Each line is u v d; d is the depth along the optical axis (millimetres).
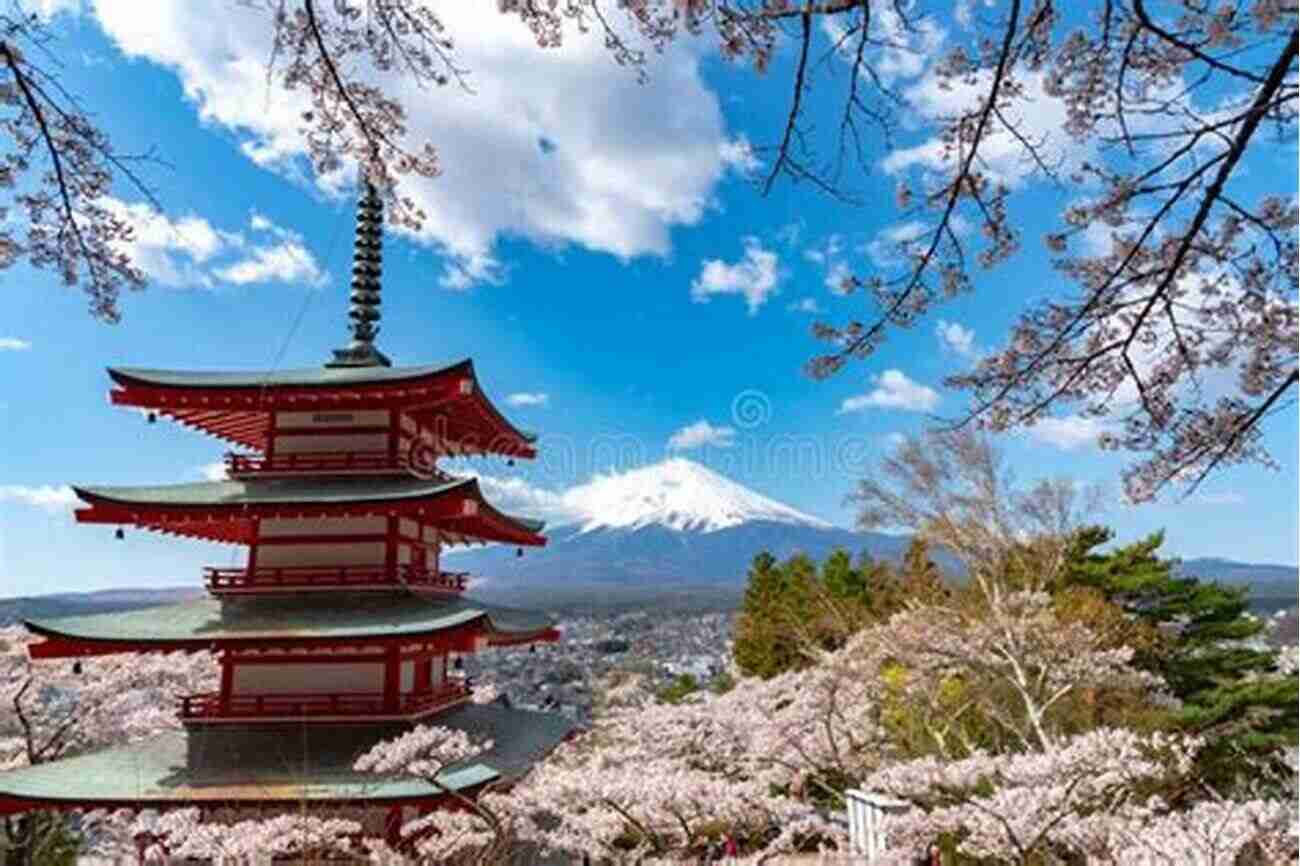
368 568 16547
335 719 15461
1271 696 21812
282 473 17203
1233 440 5086
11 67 4461
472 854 13680
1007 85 4613
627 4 4328
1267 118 4121
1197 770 17219
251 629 15398
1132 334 5023
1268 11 4109
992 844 11609
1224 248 4762
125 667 23016
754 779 18891
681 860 14320
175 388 16891
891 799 13898
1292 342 4820
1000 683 22250
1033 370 5234
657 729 20516
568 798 14609
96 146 4777
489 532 19984
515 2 4527
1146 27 4148
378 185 5594
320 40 4746
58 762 15305
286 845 12766
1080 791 11820
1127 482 5406
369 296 19734
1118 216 4824
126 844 19016
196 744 15484
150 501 16250
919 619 22578
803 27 4082
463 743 14273
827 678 21375
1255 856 9531
